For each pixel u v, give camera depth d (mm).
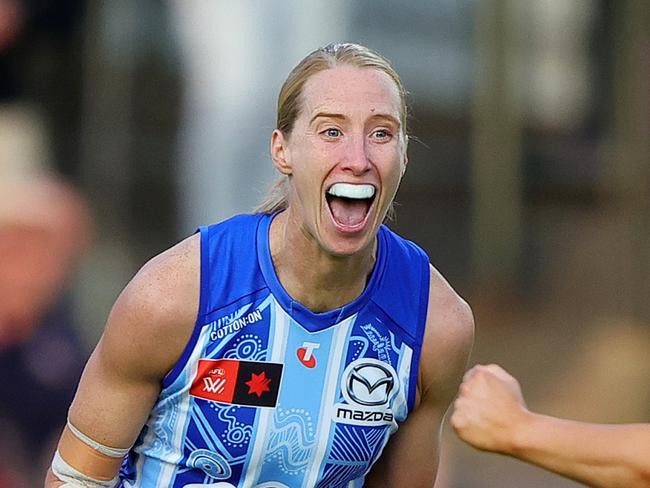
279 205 11562
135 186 34250
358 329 11445
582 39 40719
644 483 11320
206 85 33688
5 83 33406
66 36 34312
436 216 39781
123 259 33656
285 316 11281
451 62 39469
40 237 20781
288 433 11453
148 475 11867
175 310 11125
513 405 11766
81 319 27922
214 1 33812
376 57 11148
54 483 11906
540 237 40562
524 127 40562
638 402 33250
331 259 11039
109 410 11500
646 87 39969
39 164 31094
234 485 11672
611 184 40500
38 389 19781
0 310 19828
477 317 38188
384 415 11672
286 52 33625
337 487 12031
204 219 33531
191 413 11445
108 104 34594
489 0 39688
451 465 27750
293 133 11062
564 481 28438
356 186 10812
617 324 37906
